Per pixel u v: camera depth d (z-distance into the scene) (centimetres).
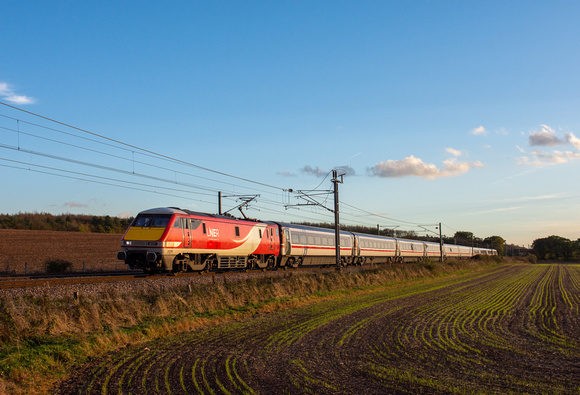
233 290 2031
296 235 3750
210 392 838
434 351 1215
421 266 4638
